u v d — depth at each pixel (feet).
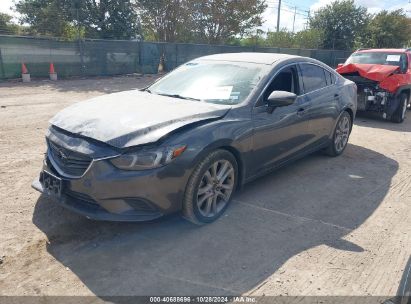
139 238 10.64
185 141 10.18
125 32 81.46
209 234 11.02
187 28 87.61
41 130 22.20
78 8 75.46
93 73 57.21
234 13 90.79
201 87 13.67
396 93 27.89
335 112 17.90
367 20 126.72
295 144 15.26
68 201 10.21
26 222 11.20
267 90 13.33
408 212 13.23
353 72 29.27
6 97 34.60
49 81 49.47
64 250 9.91
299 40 117.08
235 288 8.73
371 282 9.18
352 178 16.48
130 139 9.69
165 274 9.11
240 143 11.85
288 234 11.27
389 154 20.70
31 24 76.95
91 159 9.67
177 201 10.37
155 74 65.26
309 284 8.99
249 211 12.66
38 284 8.56
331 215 12.74
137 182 9.58
